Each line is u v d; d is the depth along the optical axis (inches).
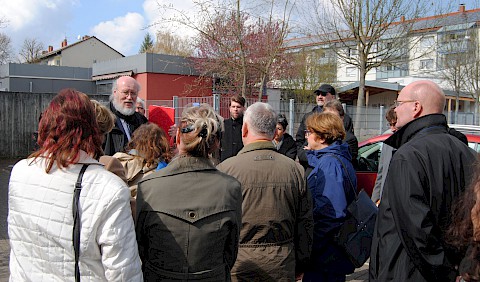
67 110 69.5
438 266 80.0
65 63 2065.7
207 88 799.7
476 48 872.3
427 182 83.4
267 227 98.0
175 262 78.3
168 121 203.3
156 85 770.2
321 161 117.0
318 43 593.0
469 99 1058.1
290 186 100.0
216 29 450.6
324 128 120.6
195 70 801.6
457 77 910.4
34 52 2060.8
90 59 2124.8
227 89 737.6
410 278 84.9
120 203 67.7
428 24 567.8
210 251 79.6
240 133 208.7
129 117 153.6
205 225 78.8
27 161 71.6
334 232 111.9
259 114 103.3
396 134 100.2
